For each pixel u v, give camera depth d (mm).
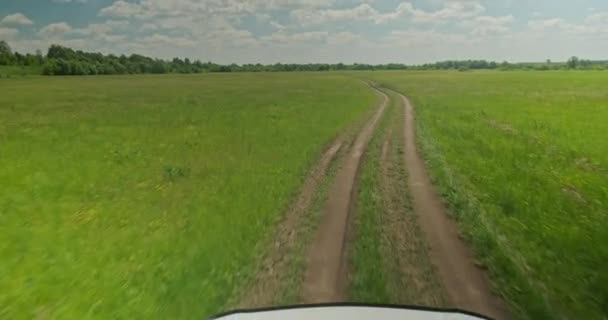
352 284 6219
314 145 16969
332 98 41625
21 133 20719
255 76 110812
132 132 20875
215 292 6066
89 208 10070
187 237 8172
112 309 5793
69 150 16703
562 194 10945
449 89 52625
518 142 18109
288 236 8031
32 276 6777
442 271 6645
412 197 10438
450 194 10547
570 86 52969
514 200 10328
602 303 5992
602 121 23984
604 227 8766
